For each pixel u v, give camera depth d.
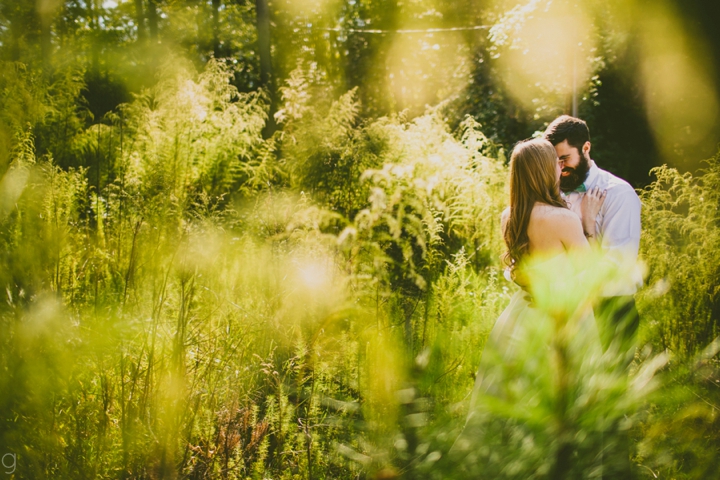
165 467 1.88
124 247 2.89
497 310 3.63
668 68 9.77
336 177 4.89
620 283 1.01
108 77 11.46
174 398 1.97
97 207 4.02
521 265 2.09
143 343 2.19
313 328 2.45
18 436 1.46
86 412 1.84
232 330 2.50
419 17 18.19
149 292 2.50
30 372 1.45
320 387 2.21
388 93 17.38
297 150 5.39
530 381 0.89
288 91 9.47
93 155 5.47
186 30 16.70
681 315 2.37
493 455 0.90
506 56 11.61
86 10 12.20
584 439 0.86
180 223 2.81
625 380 0.87
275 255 3.05
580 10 9.57
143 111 6.23
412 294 3.17
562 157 2.80
